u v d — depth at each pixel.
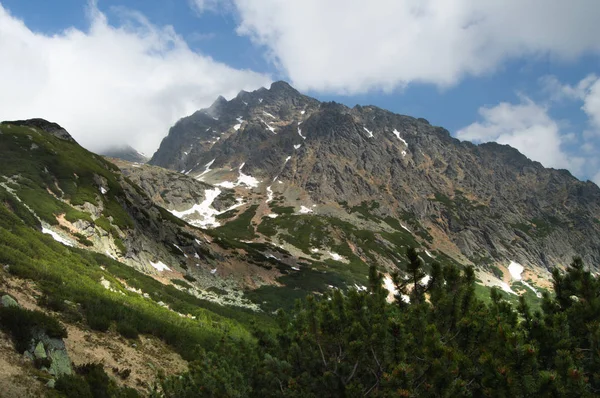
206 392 13.80
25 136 76.25
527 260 197.50
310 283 90.06
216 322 40.16
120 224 63.88
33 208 50.75
